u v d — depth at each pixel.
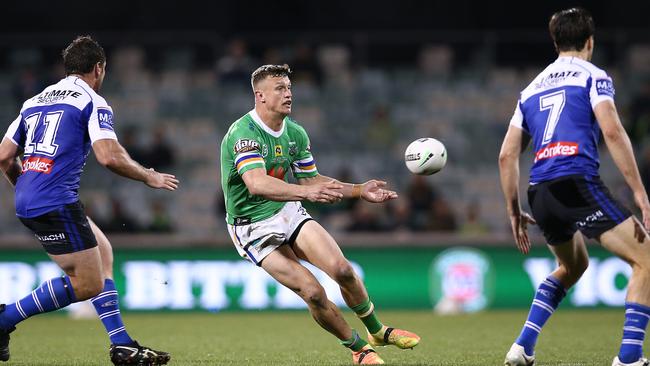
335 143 63.53
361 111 65.75
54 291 21.06
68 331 35.56
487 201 60.50
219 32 73.31
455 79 68.19
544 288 21.22
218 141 63.97
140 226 51.56
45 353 26.64
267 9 74.12
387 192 21.17
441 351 26.73
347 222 52.12
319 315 21.61
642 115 60.19
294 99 65.88
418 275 46.34
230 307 45.31
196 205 59.62
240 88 66.12
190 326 37.59
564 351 26.58
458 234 47.88
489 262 46.25
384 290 46.38
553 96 20.27
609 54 65.62
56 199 20.58
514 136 20.95
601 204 19.53
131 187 59.59
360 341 21.95
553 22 20.88
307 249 22.11
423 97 66.75
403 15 74.31
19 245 44.72
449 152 63.56
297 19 74.50
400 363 23.27
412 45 67.38
